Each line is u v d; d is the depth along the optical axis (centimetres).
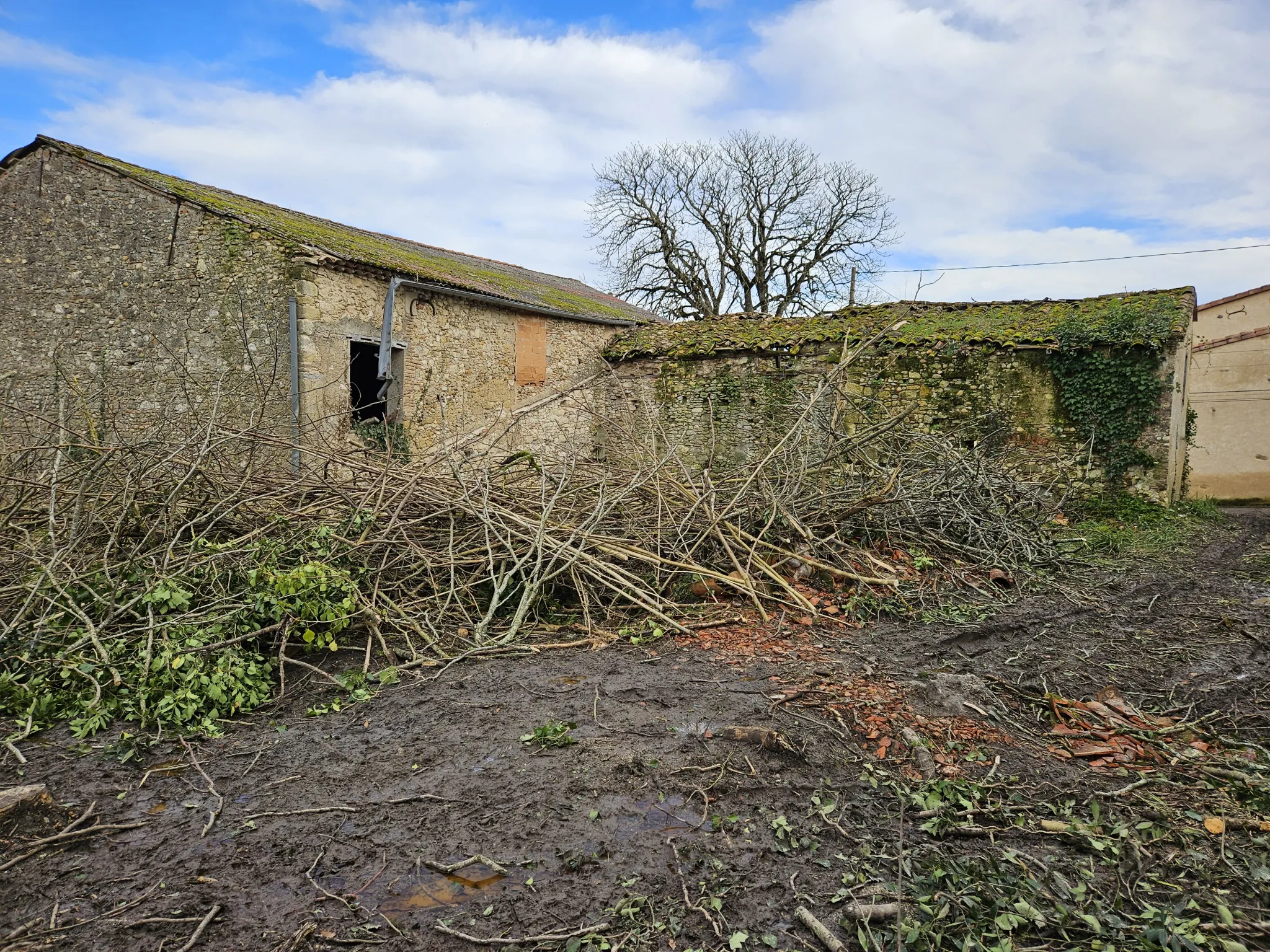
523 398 1448
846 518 731
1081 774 357
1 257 1194
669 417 1544
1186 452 1497
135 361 1139
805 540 670
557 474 699
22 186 1184
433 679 470
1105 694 447
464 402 1303
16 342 1193
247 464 620
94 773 356
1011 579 711
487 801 329
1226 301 2000
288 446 633
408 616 538
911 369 1345
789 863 288
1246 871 283
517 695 441
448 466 714
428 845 300
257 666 447
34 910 262
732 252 3250
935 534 758
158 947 245
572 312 1538
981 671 485
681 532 649
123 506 543
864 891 269
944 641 545
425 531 617
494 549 603
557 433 1496
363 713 424
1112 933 249
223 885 276
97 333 1160
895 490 742
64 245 1169
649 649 523
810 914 258
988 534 782
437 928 255
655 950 245
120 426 1101
